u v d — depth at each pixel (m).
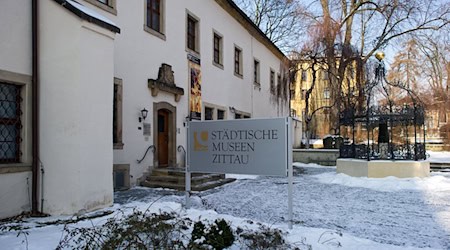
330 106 18.81
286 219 6.14
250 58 20.69
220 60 16.59
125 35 9.96
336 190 9.55
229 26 17.62
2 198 5.61
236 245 4.17
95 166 6.20
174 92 12.00
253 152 5.82
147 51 10.88
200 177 10.11
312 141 28.38
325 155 18.39
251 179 12.12
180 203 7.36
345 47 18.30
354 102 17.27
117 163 9.46
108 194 6.48
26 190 5.96
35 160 6.05
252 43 21.11
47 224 5.25
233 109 17.64
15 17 6.02
